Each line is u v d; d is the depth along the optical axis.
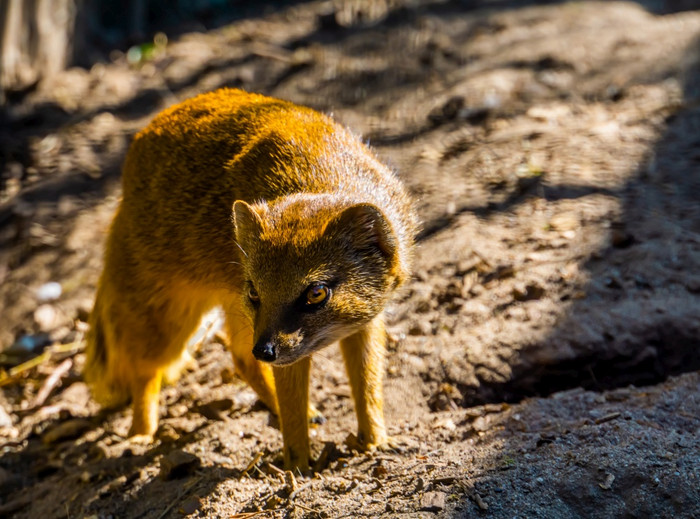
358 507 7.18
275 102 9.33
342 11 19.95
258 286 7.39
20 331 12.59
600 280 10.59
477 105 15.07
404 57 17.41
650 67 15.64
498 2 20.45
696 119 13.70
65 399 11.15
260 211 7.65
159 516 8.00
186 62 18.00
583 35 17.50
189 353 10.84
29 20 17.17
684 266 10.61
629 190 12.25
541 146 13.60
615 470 7.10
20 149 15.77
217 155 8.80
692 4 21.61
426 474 7.44
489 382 9.65
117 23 20.58
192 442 9.30
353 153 8.47
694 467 7.04
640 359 9.69
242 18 20.64
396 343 10.24
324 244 7.35
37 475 9.81
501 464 7.41
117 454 9.48
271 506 7.50
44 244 13.73
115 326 9.66
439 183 13.03
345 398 9.58
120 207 9.69
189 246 8.81
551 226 11.67
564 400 8.74
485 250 11.38
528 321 10.18
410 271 8.32
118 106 16.84
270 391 9.50
